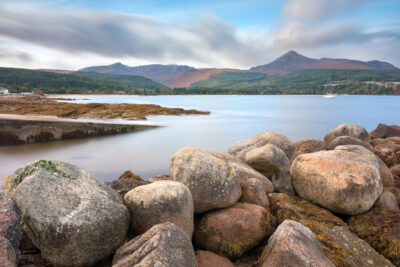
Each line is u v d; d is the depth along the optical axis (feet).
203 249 17.70
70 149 65.57
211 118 167.84
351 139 43.68
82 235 13.21
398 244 16.31
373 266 15.93
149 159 57.77
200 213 20.12
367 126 142.72
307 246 14.10
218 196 19.63
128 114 150.61
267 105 366.22
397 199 24.64
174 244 12.62
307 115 207.92
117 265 11.94
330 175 21.83
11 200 13.12
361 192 20.52
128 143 77.05
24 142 70.28
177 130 108.47
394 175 33.47
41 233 12.68
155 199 16.03
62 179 15.38
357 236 18.34
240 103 421.18
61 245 12.84
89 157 58.29
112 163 53.57
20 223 12.59
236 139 89.61
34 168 15.76
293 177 25.12
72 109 157.89
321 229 18.48
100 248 13.88
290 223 15.58
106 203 14.96
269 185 25.76
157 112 184.55
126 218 15.43
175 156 21.81
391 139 57.26
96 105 177.37
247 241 17.40
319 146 45.16
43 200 13.62
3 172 43.45
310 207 21.44
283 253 13.38
